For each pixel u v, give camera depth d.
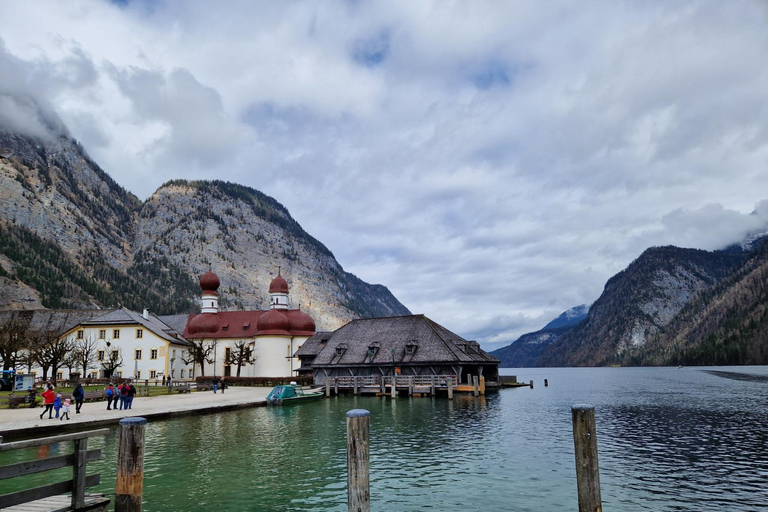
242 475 24.25
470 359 78.50
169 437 34.81
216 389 73.31
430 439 34.59
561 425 40.91
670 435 35.97
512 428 39.41
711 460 27.66
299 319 112.00
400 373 78.62
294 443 32.47
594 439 12.96
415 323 85.44
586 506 12.68
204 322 114.06
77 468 12.32
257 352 107.12
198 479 23.52
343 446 31.42
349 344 86.50
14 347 81.25
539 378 166.00
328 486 22.30
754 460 27.53
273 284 113.56
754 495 21.06
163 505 19.80
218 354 111.00
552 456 28.86
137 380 92.88
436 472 25.25
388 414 49.38
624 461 27.66
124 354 100.88
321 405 59.06
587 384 113.81
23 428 32.41
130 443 12.27
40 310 116.75
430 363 75.94
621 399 66.06
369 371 80.69
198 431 37.56
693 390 82.12
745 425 40.31
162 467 25.92
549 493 21.48
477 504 20.12
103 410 45.09
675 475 24.47
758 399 63.38
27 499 11.26
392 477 24.33
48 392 38.56
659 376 150.50
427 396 70.81
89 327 102.50
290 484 22.62
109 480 22.95
